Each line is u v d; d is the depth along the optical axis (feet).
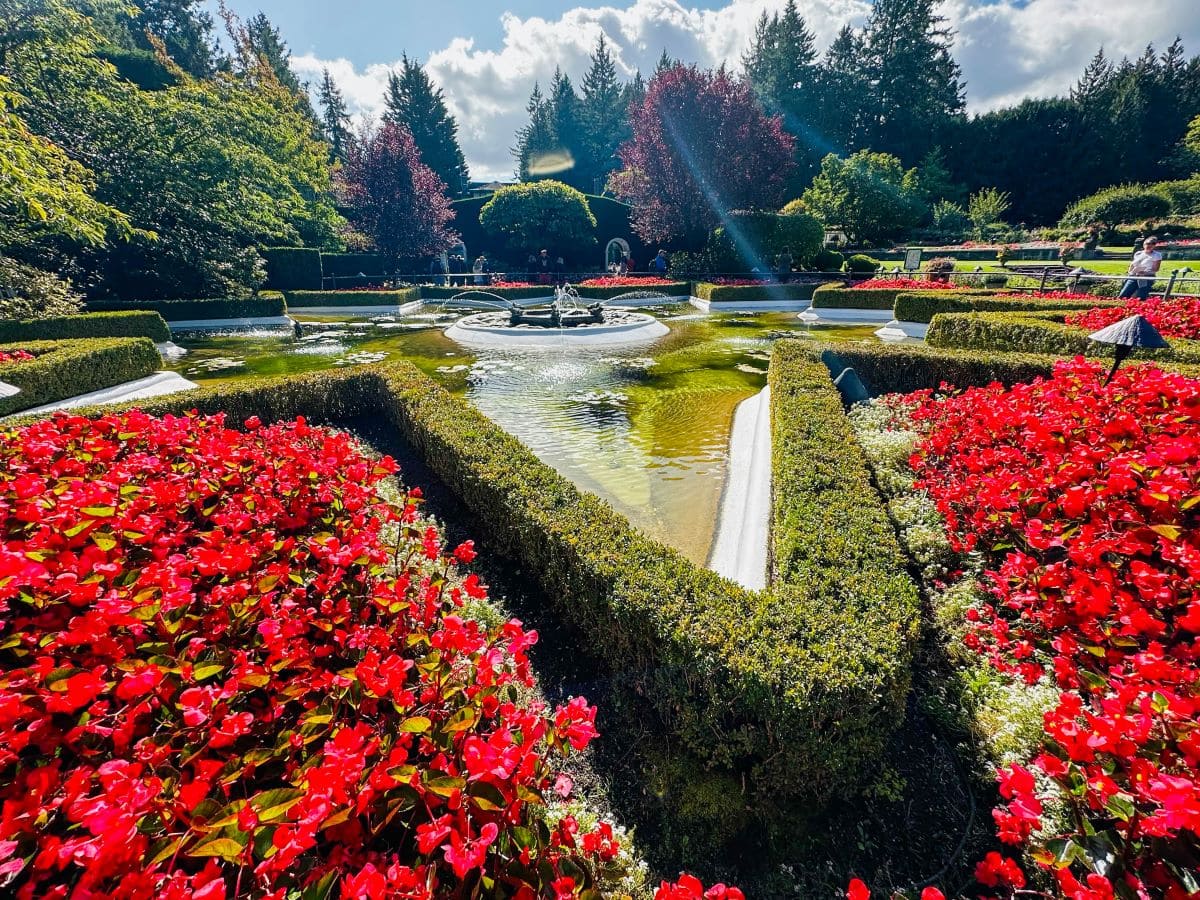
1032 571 7.45
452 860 3.32
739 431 20.13
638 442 19.61
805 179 136.77
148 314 39.06
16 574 5.27
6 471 9.23
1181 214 105.19
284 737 4.57
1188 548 6.68
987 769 6.68
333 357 36.04
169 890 3.08
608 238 102.22
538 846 4.08
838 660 6.20
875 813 6.40
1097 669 6.40
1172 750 4.47
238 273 58.49
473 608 9.50
